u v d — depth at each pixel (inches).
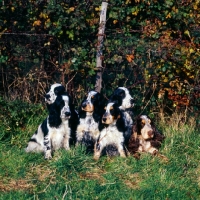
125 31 242.1
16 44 245.6
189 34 238.2
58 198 173.0
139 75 243.4
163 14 239.8
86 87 247.8
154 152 206.7
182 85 239.5
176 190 182.4
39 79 248.4
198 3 238.7
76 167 193.2
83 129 211.8
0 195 175.0
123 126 207.9
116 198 176.7
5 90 250.7
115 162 201.3
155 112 246.4
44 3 238.8
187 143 218.1
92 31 242.5
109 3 240.7
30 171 193.0
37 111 238.7
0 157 200.5
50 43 244.5
